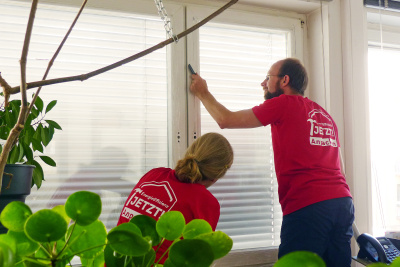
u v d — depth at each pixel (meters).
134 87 2.79
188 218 1.68
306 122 2.46
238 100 3.02
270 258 2.99
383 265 0.44
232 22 2.99
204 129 2.91
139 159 2.77
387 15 3.25
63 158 2.62
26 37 0.62
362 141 3.08
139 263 0.62
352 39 3.10
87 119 2.68
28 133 2.03
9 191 1.77
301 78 2.63
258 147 3.05
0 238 0.57
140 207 1.71
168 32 1.45
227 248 0.60
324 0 3.07
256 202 3.02
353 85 3.08
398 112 3.27
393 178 3.21
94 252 0.65
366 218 3.06
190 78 2.87
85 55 2.69
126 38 2.77
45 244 0.60
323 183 2.39
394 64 3.37
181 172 1.74
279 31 3.15
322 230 2.34
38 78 2.60
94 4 2.66
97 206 0.56
